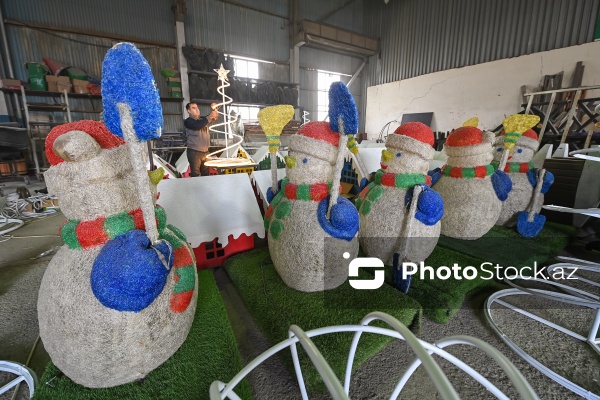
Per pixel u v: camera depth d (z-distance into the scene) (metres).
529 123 2.07
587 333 1.59
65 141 0.81
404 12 10.24
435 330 1.62
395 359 1.42
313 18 10.30
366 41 10.78
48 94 6.77
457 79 9.11
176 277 1.04
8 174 6.61
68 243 0.93
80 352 0.91
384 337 1.30
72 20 6.88
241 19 8.95
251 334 1.59
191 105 4.11
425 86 9.96
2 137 6.02
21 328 1.70
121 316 0.90
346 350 1.21
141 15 7.60
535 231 2.37
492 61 8.32
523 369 1.36
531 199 2.45
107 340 0.90
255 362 0.69
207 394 1.01
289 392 1.23
